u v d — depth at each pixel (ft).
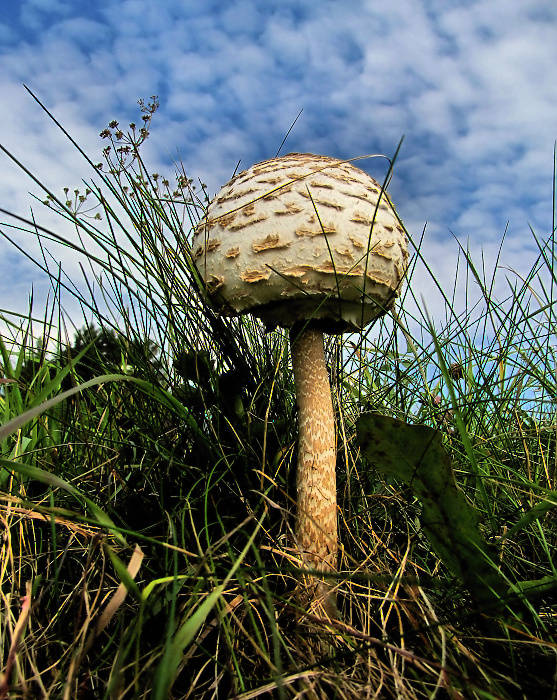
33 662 0.50
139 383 0.61
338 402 0.91
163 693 0.37
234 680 0.48
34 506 0.50
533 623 0.57
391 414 0.96
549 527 0.75
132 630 0.50
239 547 0.70
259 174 0.70
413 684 0.53
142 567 0.66
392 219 0.71
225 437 0.83
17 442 0.73
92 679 0.52
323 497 0.68
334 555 0.67
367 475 0.86
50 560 0.68
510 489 0.78
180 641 0.40
